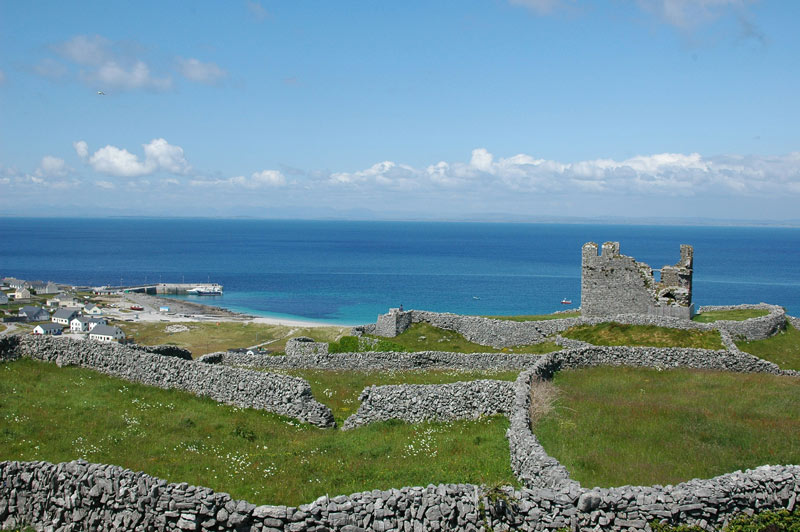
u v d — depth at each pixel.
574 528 14.78
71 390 29.16
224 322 144.75
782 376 33.75
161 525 15.48
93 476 16.53
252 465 20.78
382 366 39.62
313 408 26.61
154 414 26.56
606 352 36.34
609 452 20.55
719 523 15.27
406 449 22.56
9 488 17.09
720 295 185.00
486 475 19.25
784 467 16.81
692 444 21.59
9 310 166.62
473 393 27.02
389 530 14.80
